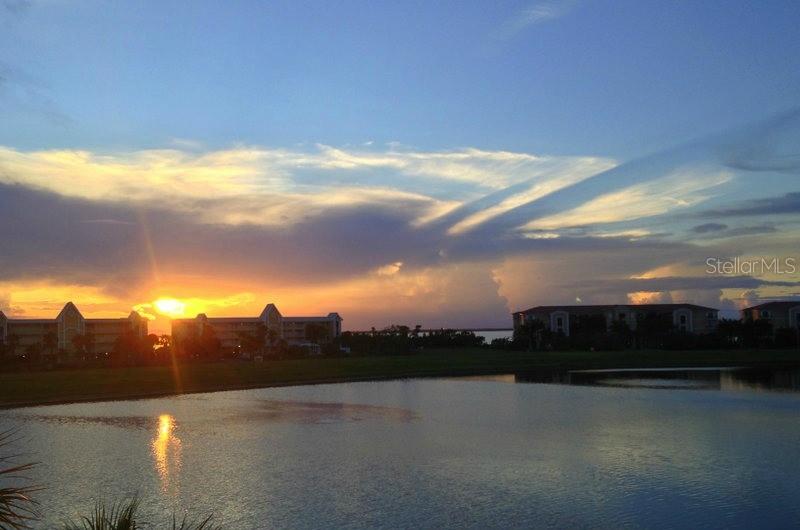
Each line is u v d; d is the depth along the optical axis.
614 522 24.00
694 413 49.50
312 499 27.36
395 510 25.69
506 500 26.73
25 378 78.06
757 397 59.19
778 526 23.47
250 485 29.78
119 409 57.72
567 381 78.12
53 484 30.38
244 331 161.88
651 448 36.47
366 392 70.50
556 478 30.09
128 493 28.75
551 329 155.50
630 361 102.19
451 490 28.36
